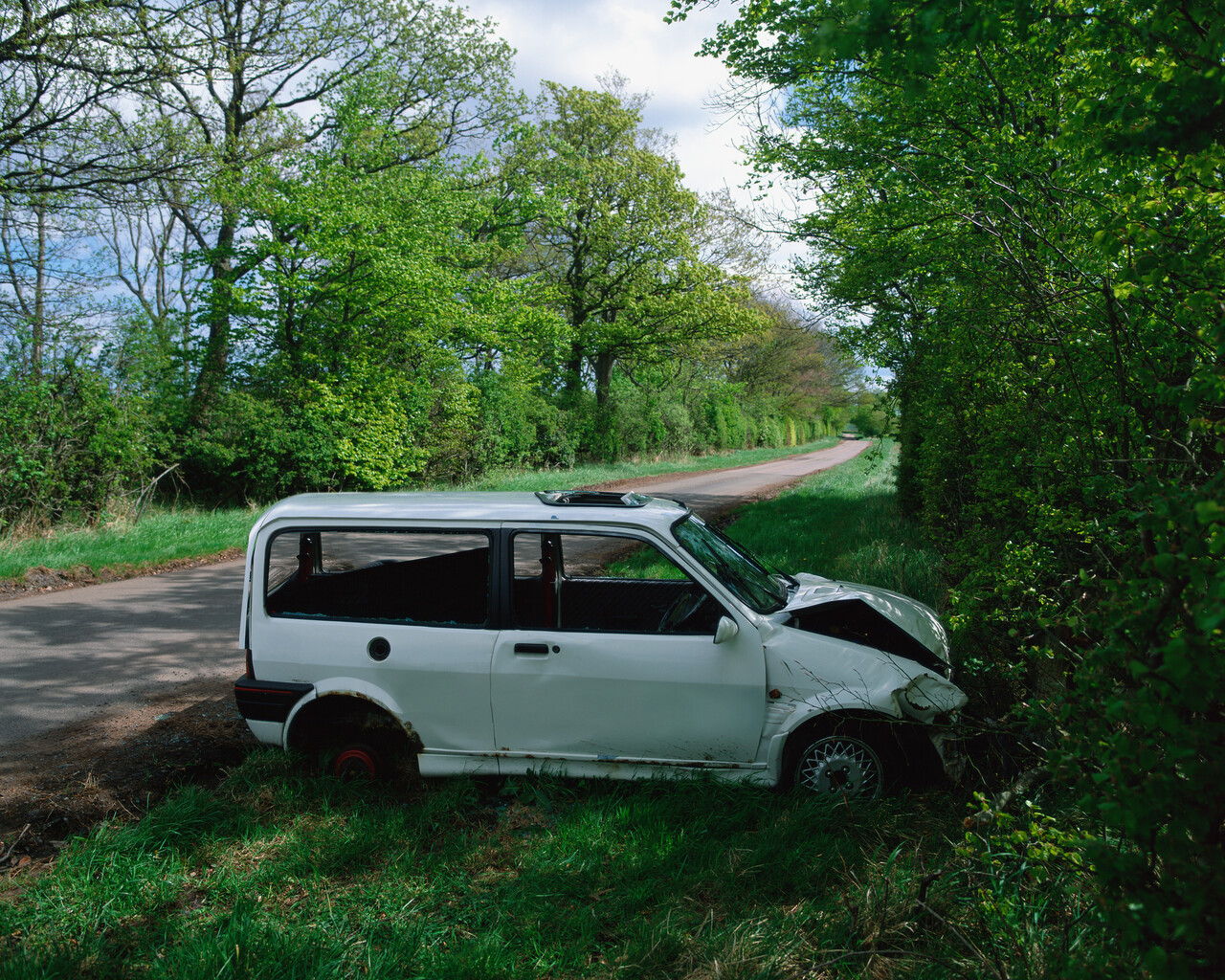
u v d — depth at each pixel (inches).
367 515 173.6
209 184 650.8
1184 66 77.3
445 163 908.6
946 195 261.3
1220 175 94.0
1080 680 71.6
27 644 292.4
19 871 143.6
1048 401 163.3
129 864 140.1
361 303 737.6
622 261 1321.4
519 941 120.5
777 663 158.6
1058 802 138.4
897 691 152.4
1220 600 53.8
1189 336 103.3
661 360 1411.2
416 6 912.3
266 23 776.9
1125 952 77.6
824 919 121.0
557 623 167.2
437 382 907.4
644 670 160.1
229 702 230.7
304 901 131.7
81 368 542.9
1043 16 86.4
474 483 980.6
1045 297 151.2
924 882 116.3
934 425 276.8
